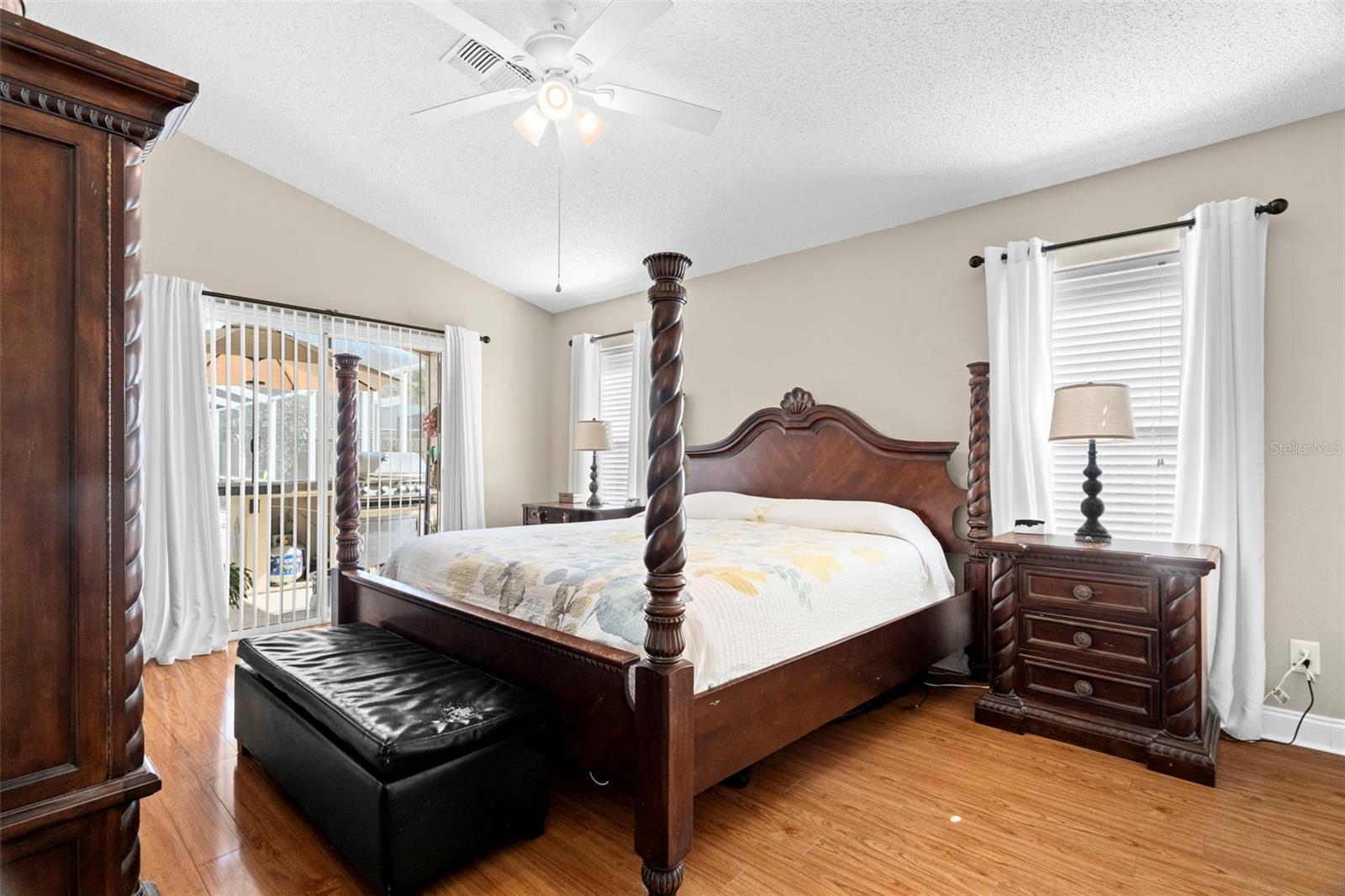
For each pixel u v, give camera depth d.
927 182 3.27
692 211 3.89
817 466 3.88
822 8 2.33
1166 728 2.30
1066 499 3.07
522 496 5.58
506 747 1.77
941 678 3.31
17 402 0.92
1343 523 2.41
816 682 2.11
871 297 3.80
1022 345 3.09
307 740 1.85
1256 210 2.51
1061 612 2.57
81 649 0.97
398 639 2.43
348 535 3.08
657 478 1.63
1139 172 2.91
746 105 2.89
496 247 4.73
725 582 2.01
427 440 4.89
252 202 4.03
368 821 1.56
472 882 1.68
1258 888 1.65
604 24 2.02
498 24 2.63
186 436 3.64
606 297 5.41
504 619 2.11
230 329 3.93
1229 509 2.52
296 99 3.37
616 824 1.97
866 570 2.57
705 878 1.69
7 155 0.91
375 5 2.71
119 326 1.01
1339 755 2.39
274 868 1.72
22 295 0.92
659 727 1.56
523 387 5.59
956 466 3.44
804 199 3.58
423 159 3.79
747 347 4.40
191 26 2.90
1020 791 2.15
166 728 2.66
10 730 0.91
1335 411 2.43
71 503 0.97
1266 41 2.19
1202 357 2.63
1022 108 2.68
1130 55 2.33
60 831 0.95
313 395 4.30
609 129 3.24
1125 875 1.70
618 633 1.84
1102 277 2.99
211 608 3.69
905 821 1.96
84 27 2.90
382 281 4.64
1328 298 2.44
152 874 1.69
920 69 2.54
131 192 1.02
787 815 2.00
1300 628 2.49
